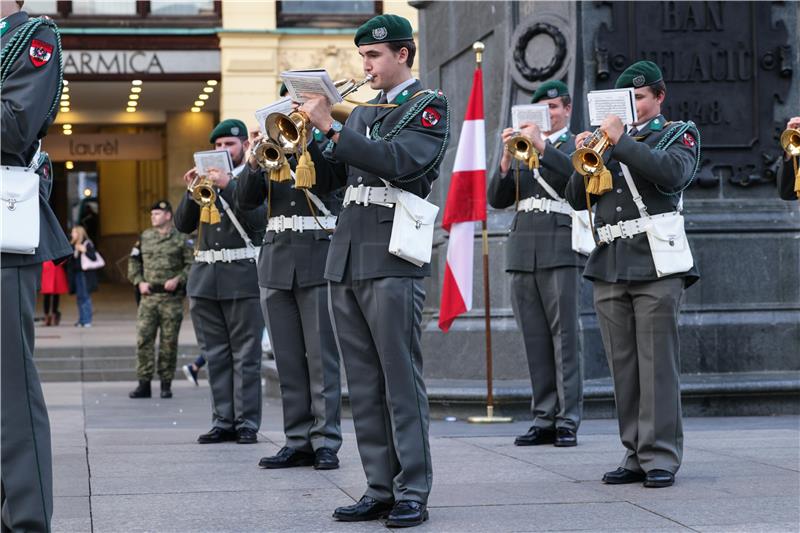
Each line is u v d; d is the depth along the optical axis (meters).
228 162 8.09
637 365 6.34
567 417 7.89
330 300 5.49
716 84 10.39
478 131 9.30
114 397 13.09
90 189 35.78
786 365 10.35
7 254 4.28
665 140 6.26
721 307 10.34
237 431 8.32
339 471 6.85
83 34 22.69
